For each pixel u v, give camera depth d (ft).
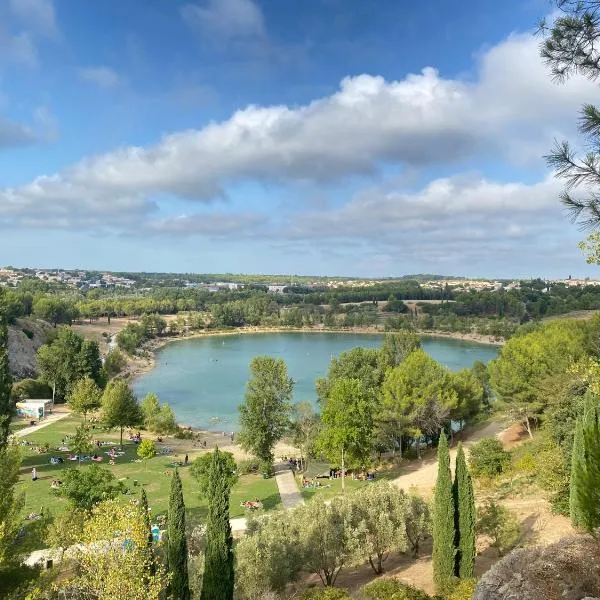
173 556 90.17
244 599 94.99
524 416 219.00
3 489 83.15
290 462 245.45
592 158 42.93
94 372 399.85
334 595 85.15
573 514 106.11
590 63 41.04
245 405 232.94
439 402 226.99
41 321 583.58
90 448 236.22
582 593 47.19
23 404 329.11
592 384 76.95
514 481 159.94
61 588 84.99
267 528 106.01
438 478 99.25
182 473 212.43
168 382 504.84
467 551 97.45
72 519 109.81
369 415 204.03
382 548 110.63
